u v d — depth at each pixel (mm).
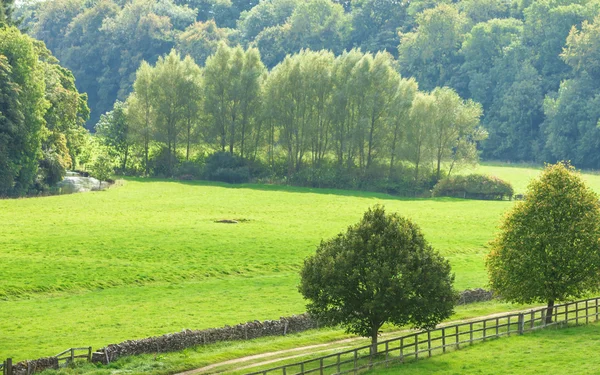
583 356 52688
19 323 64875
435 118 180875
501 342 58312
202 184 169750
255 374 47938
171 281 81438
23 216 113062
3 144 135625
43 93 145125
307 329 66125
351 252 57531
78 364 53688
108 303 72438
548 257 65438
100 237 98125
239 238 101688
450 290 57719
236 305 72375
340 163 182875
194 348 58875
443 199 165375
